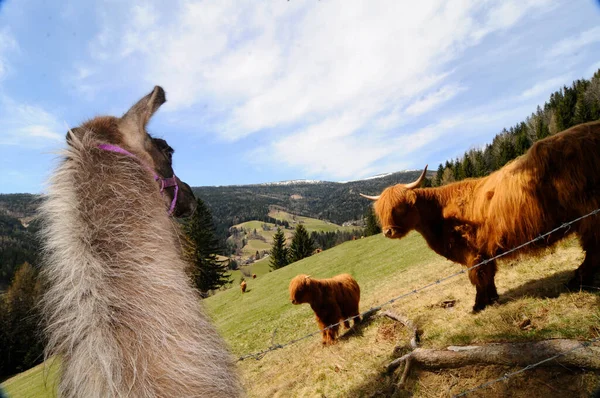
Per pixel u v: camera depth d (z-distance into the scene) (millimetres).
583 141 3904
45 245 1753
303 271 28094
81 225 1717
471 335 4141
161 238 1883
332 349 6672
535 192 4156
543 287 4793
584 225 3949
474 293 6043
